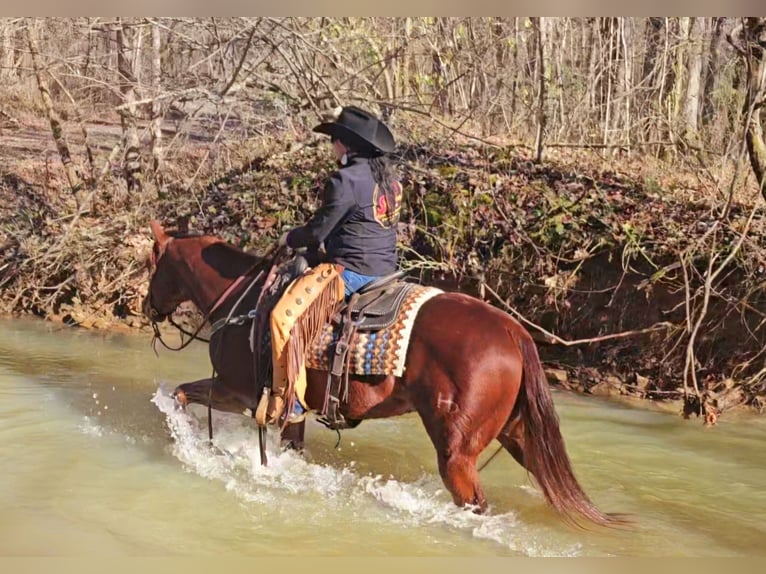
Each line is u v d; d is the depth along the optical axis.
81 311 9.56
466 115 10.01
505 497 5.09
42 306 9.76
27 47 10.81
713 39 8.77
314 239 4.61
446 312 4.50
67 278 9.85
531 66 9.83
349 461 5.71
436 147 9.61
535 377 4.42
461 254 8.48
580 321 7.90
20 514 4.75
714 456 5.85
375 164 4.66
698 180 8.32
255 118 9.84
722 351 7.23
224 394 5.39
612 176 8.89
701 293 7.33
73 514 4.77
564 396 7.23
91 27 9.71
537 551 4.35
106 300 9.69
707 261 7.43
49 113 10.65
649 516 4.82
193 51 10.28
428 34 9.60
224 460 5.58
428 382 4.44
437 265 8.40
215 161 10.38
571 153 9.50
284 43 9.41
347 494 5.11
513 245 8.27
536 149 9.32
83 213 10.47
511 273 8.24
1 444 5.82
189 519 4.73
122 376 7.52
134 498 5.00
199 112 10.16
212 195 10.12
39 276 9.94
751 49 7.81
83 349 8.41
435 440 4.45
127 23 9.59
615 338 7.68
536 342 8.04
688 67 9.06
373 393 4.61
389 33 9.95
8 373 7.54
